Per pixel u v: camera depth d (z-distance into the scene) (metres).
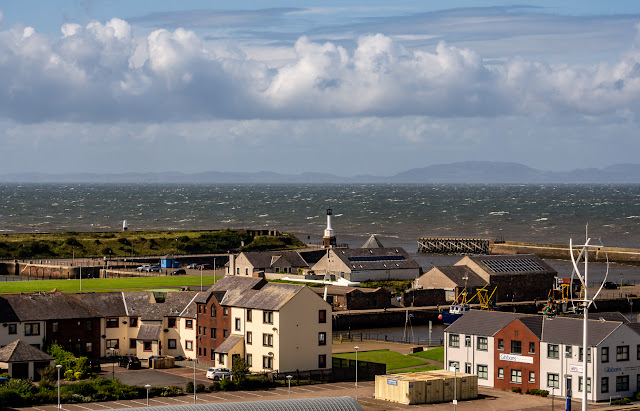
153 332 186.88
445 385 149.50
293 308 169.12
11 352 160.62
